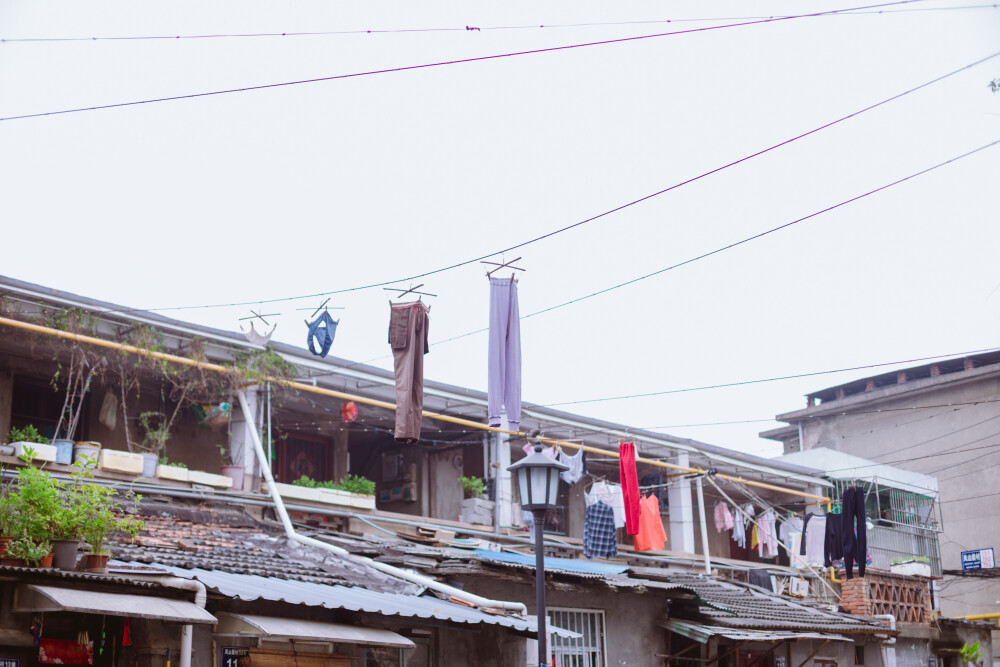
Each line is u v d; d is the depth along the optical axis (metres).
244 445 16.77
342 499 17.67
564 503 24.84
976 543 34.97
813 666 22.58
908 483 29.41
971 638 29.53
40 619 9.73
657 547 22.14
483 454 22.41
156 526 13.55
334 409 19.95
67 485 11.00
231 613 11.04
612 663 17.72
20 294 14.64
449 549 16.50
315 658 12.39
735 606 19.56
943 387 36.72
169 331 16.16
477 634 14.91
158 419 18.02
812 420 40.53
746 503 27.83
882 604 25.97
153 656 10.64
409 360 12.93
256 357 16.91
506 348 12.98
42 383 16.91
